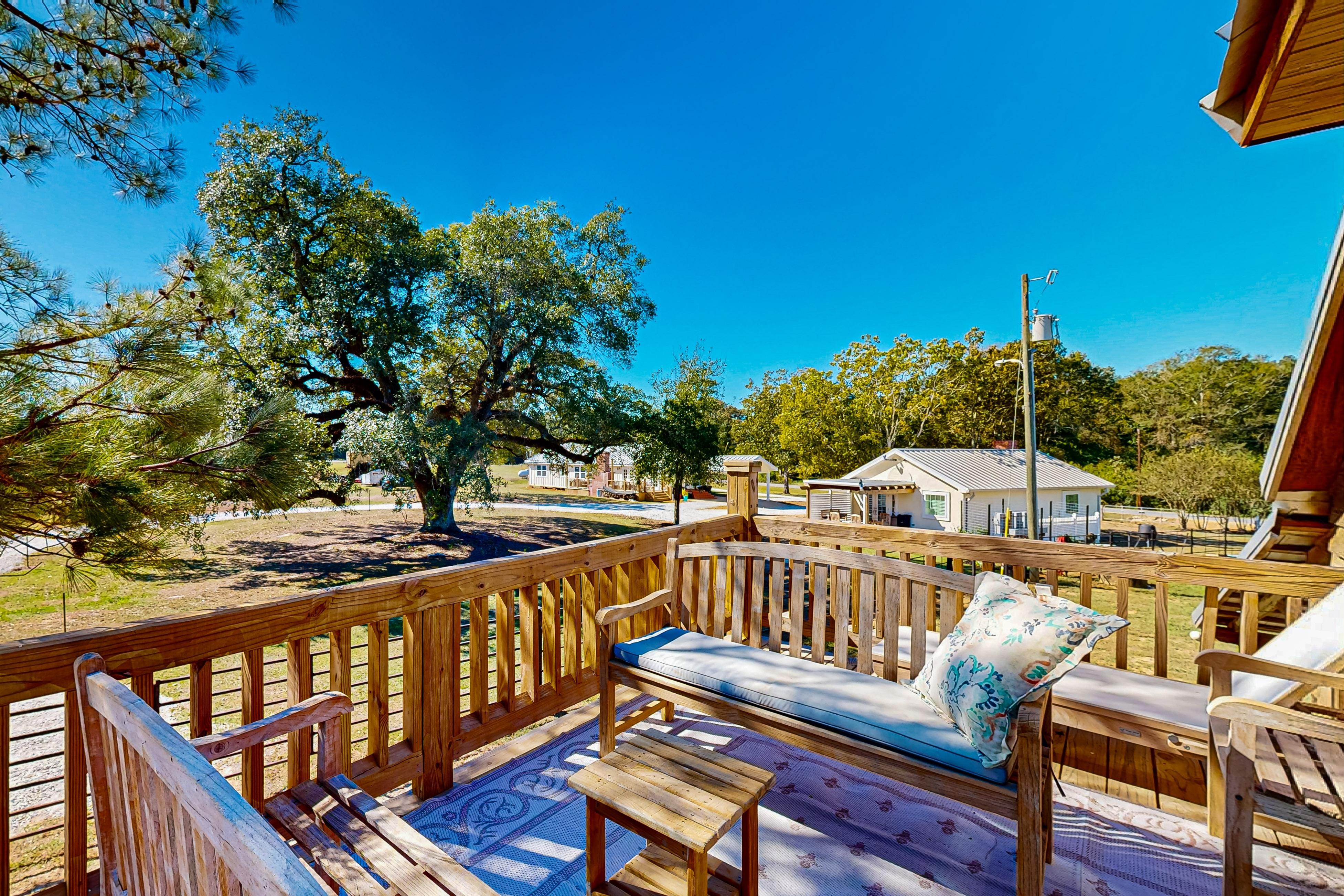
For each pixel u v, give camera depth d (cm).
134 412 322
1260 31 182
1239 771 146
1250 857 144
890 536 335
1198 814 210
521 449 1889
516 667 262
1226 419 3156
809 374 2773
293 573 1213
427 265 1459
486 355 1631
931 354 2834
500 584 246
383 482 1460
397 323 1384
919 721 167
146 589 1056
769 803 217
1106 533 2066
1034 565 288
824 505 1992
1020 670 149
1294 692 180
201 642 161
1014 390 2767
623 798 141
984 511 1814
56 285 300
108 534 304
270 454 376
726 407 3609
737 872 166
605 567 299
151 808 104
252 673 173
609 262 1770
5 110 323
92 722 130
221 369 779
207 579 1146
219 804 72
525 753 252
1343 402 319
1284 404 327
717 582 265
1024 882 141
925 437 2864
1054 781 233
